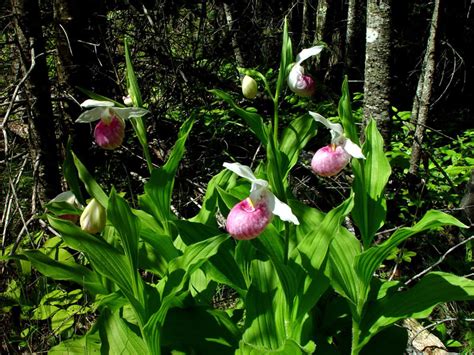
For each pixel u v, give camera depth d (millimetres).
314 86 496
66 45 723
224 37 1021
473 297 401
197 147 915
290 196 519
